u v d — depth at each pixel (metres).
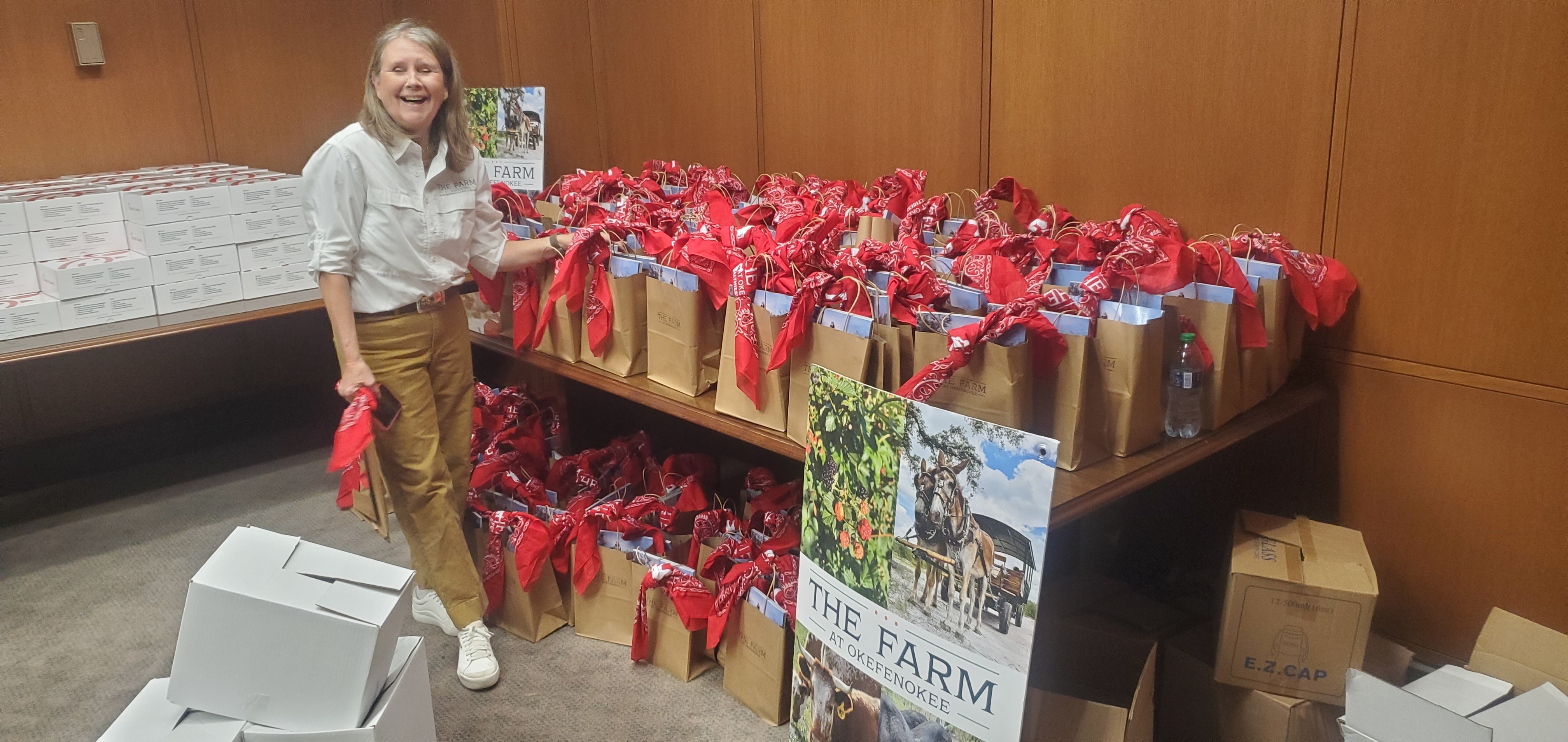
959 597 1.68
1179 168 2.57
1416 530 2.37
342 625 1.60
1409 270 2.26
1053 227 2.54
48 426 4.07
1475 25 2.07
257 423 4.44
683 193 3.20
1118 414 1.94
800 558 2.00
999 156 2.96
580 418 3.19
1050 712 1.85
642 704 2.39
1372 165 2.26
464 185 2.40
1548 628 1.95
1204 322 2.09
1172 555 2.78
